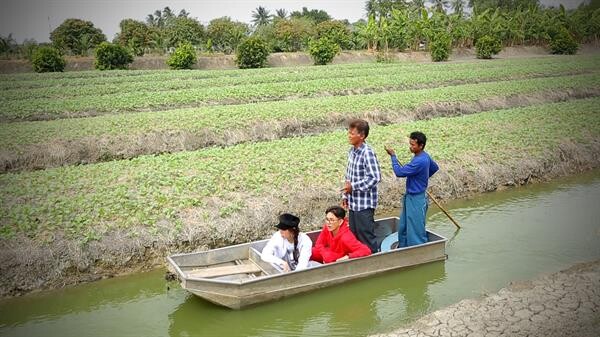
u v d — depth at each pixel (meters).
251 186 11.05
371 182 8.34
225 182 11.21
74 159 14.51
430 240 9.20
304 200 10.92
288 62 50.12
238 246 8.45
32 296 8.07
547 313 6.91
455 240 10.14
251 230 9.95
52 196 10.30
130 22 52.16
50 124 16.73
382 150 13.88
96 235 8.84
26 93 23.98
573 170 14.58
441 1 65.38
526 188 13.33
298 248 8.14
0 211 9.45
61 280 8.37
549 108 20.11
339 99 21.27
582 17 51.00
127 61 42.53
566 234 10.32
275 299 7.55
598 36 52.22
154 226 9.33
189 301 7.98
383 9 72.56
